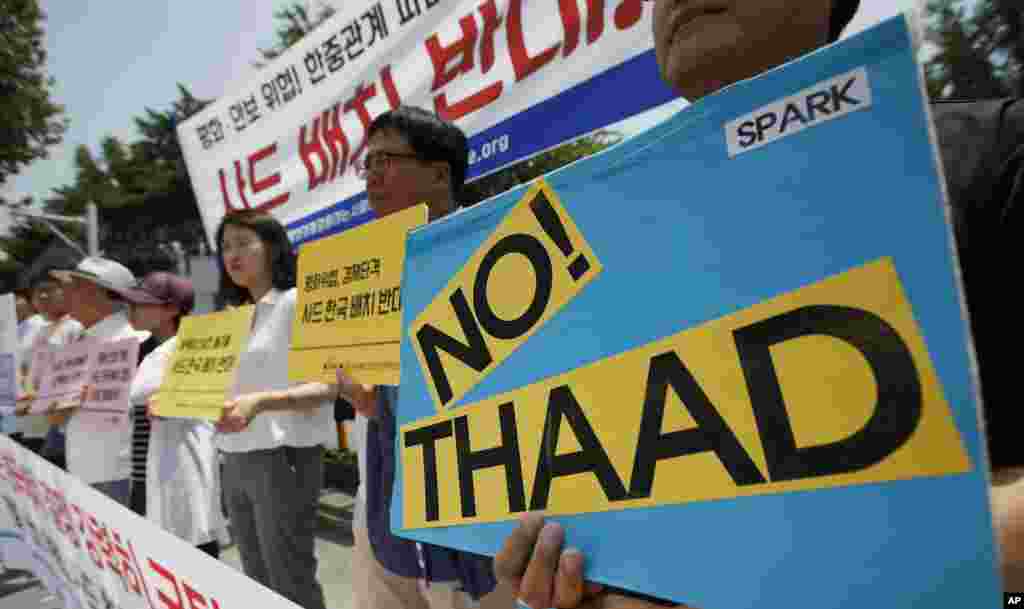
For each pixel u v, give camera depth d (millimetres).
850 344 520
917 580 470
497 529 783
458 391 861
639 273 678
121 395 2836
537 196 792
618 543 660
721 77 906
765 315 574
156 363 2777
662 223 659
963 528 455
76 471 3031
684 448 623
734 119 603
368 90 2848
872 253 512
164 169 25828
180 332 2287
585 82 2080
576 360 731
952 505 461
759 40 854
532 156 2260
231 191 3717
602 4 2023
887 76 509
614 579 653
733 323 596
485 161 2432
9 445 3207
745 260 591
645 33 1923
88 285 3383
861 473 507
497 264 836
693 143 635
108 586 1932
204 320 2197
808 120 552
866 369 512
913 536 477
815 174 546
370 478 1648
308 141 3201
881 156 509
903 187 498
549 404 752
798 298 553
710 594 583
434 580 1483
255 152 3520
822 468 530
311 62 3107
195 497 2664
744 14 853
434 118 1742
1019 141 721
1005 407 695
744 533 570
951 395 468
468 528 815
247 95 3512
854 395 516
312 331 1578
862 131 520
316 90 3119
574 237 747
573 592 680
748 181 591
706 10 876
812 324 543
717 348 606
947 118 822
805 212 551
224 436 2436
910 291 491
